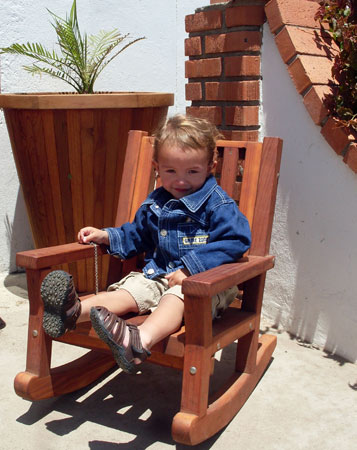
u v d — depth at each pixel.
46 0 3.48
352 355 2.46
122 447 1.93
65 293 1.76
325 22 2.72
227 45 2.74
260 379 2.36
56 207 3.01
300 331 2.69
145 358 1.75
